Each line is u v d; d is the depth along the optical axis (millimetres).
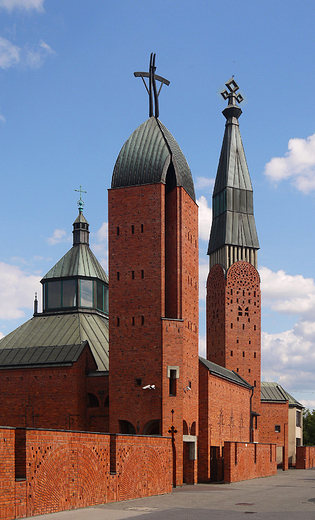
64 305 79062
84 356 67875
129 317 61562
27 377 67125
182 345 60969
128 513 33062
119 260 63000
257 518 31859
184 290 64375
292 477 76188
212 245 115688
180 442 58875
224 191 114562
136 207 63406
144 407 59312
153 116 68812
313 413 161750
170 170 67000
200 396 72125
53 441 33188
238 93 119750
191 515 32812
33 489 31266
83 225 84812
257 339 109375
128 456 41625
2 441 29219
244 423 91250
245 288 110750
